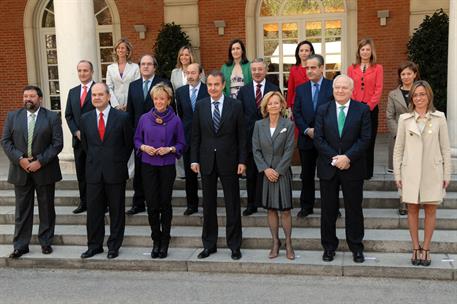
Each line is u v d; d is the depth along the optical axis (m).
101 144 5.48
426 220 5.06
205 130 5.37
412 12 11.41
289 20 12.41
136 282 5.21
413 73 6.14
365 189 6.74
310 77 5.75
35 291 5.05
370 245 5.56
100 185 5.57
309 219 6.06
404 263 5.18
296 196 6.59
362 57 6.32
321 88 5.80
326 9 12.23
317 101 5.80
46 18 13.38
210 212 5.53
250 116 6.02
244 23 12.33
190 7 12.38
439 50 10.48
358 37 11.88
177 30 11.98
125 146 5.59
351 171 5.06
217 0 12.34
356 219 5.18
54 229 6.19
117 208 5.59
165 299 4.78
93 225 5.65
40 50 13.48
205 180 5.46
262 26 12.55
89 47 7.62
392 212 6.19
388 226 5.96
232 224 5.43
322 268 5.20
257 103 6.00
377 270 5.11
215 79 5.29
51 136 5.66
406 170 4.95
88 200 5.61
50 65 13.54
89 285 5.17
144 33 12.75
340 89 5.00
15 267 5.72
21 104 13.49
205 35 12.47
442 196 4.92
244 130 5.39
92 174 5.53
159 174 5.43
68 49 7.53
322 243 5.34
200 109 5.39
